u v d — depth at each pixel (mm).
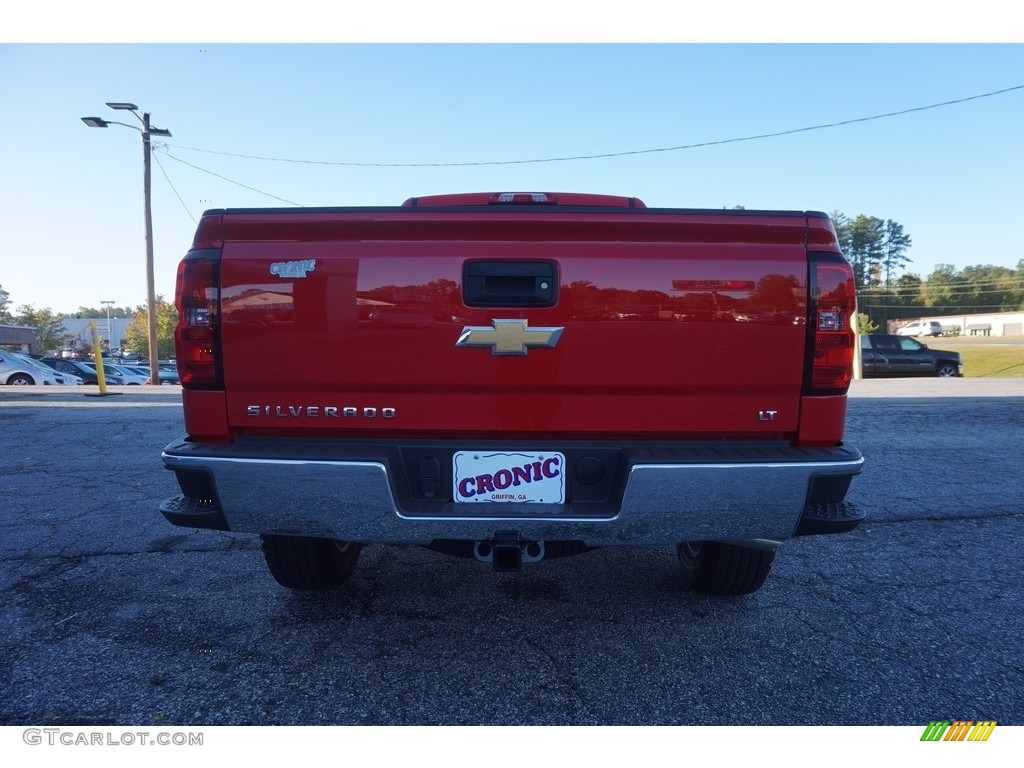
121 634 3227
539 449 2682
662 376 2664
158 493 5816
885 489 6035
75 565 4125
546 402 2695
